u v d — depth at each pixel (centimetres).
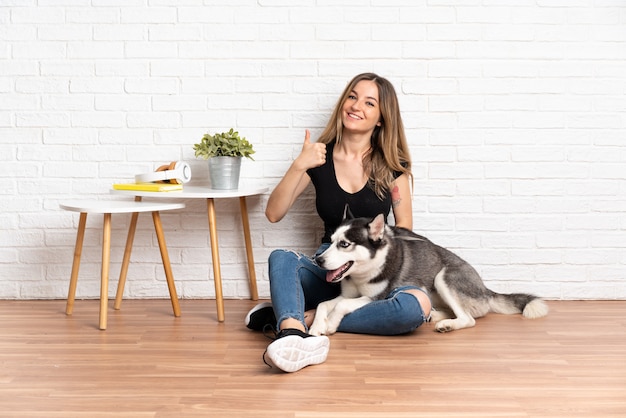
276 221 294
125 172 325
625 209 326
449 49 320
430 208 326
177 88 322
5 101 321
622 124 323
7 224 324
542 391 199
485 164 324
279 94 322
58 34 319
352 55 320
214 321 285
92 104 322
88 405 185
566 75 321
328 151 296
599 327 278
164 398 191
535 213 326
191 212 327
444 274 280
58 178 324
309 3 318
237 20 319
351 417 178
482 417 179
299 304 248
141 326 275
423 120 322
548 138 323
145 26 319
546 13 318
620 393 198
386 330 258
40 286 327
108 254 270
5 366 220
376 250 259
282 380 207
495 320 290
